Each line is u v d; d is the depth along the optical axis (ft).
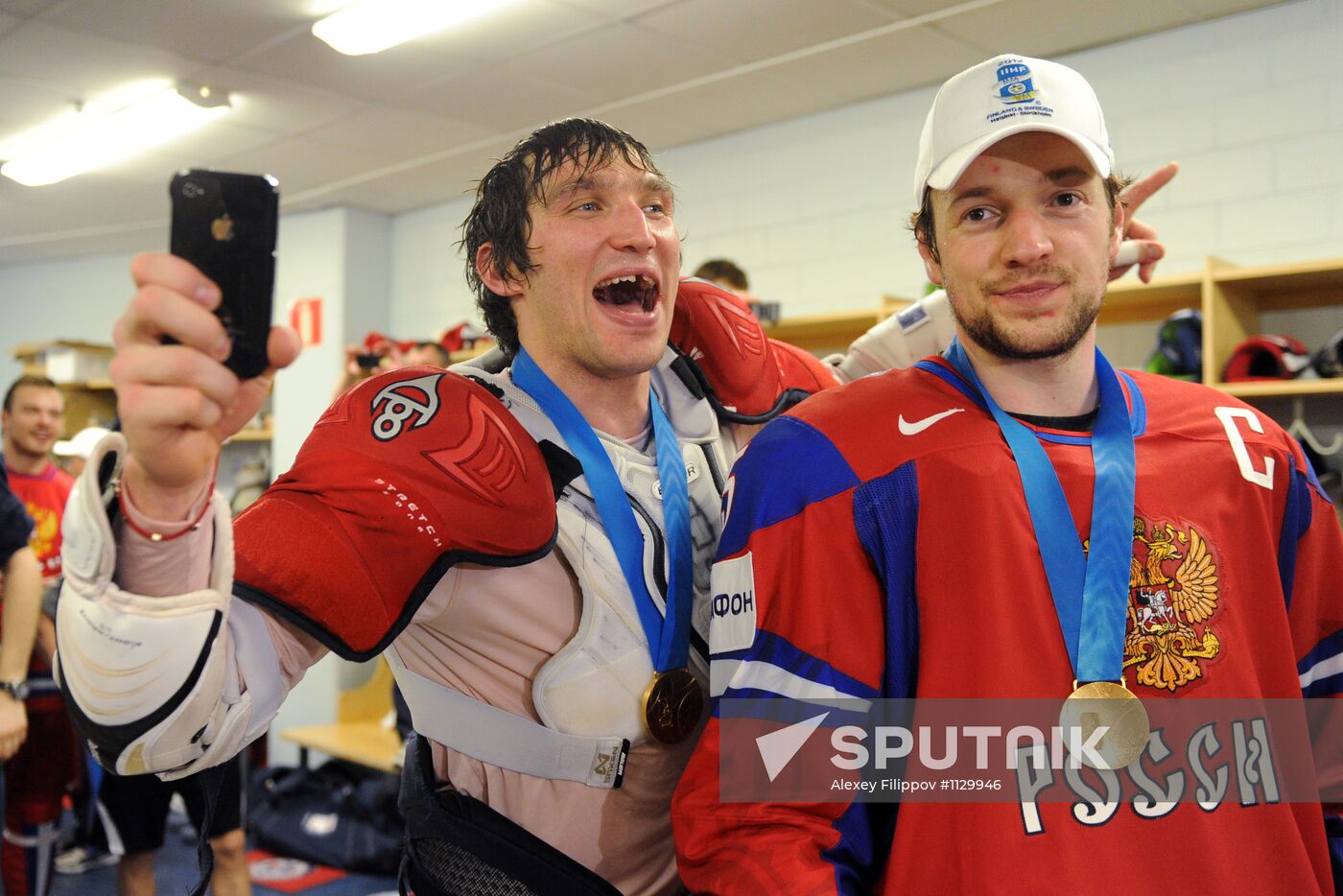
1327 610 3.38
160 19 10.87
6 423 10.85
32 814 9.45
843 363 5.01
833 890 2.73
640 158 3.59
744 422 3.98
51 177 16.71
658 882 3.35
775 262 14.14
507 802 3.21
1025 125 2.99
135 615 2.27
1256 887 2.90
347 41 11.25
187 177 2.05
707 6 10.35
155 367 1.99
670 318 3.62
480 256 3.71
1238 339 9.68
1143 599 2.94
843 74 12.25
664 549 3.42
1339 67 9.84
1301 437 9.53
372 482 2.87
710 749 3.05
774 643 2.99
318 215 18.80
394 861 11.89
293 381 18.81
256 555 2.68
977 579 2.90
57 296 23.97
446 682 3.31
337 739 14.12
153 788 9.18
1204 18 10.53
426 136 14.70
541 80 12.47
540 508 3.11
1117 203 3.37
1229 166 10.46
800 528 3.02
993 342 3.08
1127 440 3.11
